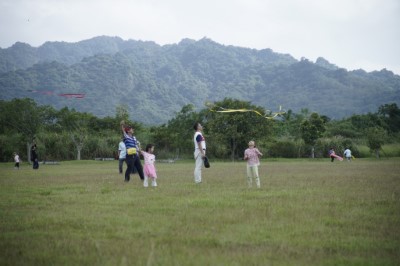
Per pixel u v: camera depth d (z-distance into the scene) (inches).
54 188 531.5
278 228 274.2
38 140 1959.9
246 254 214.1
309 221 295.1
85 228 278.2
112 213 332.2
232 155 2028.8
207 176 742.5
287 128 2561.5
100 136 2234.3
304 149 2220.7
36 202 397.1
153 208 353.7
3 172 967.6
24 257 212.4
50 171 1006.4
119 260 204.1
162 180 653.9
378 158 2017.7
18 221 302.8
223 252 219.0
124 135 623.2
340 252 218.8
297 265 196.7
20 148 2000.5
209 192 469.4
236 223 291.6
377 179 643.5
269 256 210.8
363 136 2596.0
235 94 7322.8
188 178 695.7
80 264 199.9
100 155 2130.9
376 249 222.8
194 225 285.0
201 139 583.8
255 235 255.1
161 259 204.4
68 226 285.6
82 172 935.7
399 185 543.5
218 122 1962.4
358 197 418.0
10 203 391.2
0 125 2016.5
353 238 246.7
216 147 2160.4
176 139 2114.9
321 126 2142.0
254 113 1962.4
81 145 2032.5
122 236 254.8
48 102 5905.5
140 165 627.5
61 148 2022.6
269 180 634.8
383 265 195.9
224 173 839.7
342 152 2199.8
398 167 1045.8
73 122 2114.9
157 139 2194.9
